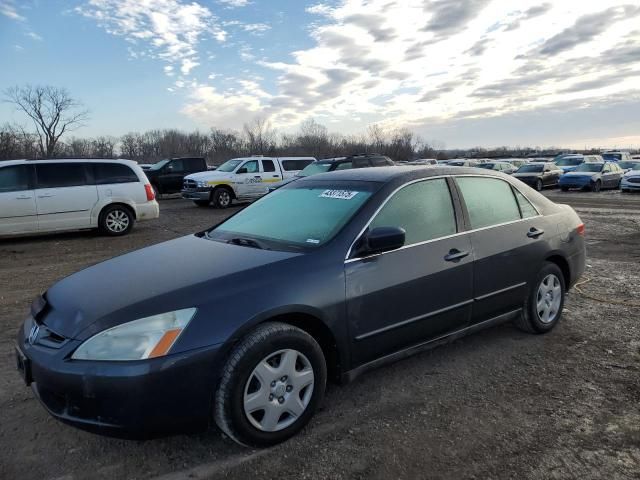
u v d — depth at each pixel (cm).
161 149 7519
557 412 322
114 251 967
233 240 370
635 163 3164
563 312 524
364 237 333
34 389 279
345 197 369
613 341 443
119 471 267
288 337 286
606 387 356
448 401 338
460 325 386
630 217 1440
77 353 255
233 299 276
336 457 277
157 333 256
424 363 400
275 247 339
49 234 1188
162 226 1320
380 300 330
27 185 1047
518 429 303
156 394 251
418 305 352
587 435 296
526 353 418
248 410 275
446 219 384
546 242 450
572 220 496
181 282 285
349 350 319
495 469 265
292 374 290
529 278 435
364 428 306
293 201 405
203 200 1816
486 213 415
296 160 1959
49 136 6084
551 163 2873
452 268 371
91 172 1120
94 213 1119
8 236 1133
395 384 364
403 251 347
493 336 457
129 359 250
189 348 258
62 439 298
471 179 417
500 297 411
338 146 6775
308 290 298
